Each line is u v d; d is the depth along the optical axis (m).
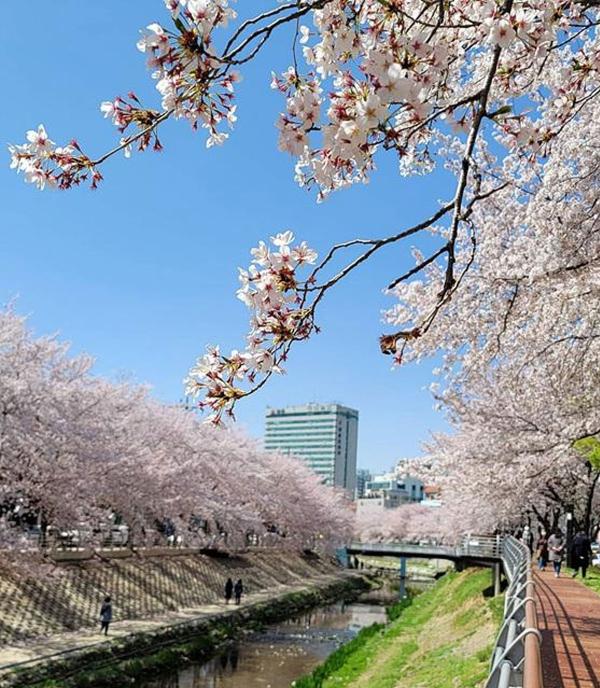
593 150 9.15
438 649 16.47
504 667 4.04
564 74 5.48
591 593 15.70
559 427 15.20
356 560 71.81
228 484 40.62
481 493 22.72
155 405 35.66
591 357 11.00
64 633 21.39
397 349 3.84
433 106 3.78
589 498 22.97
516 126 4.57
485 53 6.79
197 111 3.61
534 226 9.56
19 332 20.83
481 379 13.25
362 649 21.34
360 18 3.62
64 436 21.41
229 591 33.09
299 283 3.50
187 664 22.50
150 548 33.41
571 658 8.67
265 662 24.14
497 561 26.23
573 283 9.18
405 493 127.38
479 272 10.38
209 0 3.17
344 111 3.16
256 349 3.52
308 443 128.25
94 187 3.79
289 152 3.36
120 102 3.68
